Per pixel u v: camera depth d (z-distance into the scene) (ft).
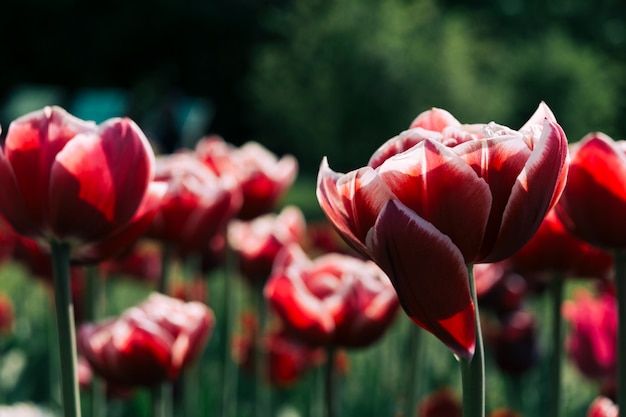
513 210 1.88
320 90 29.01
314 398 4.66
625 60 46.06
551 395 2.76
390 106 28.84
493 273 3.56
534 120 2.01
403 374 4.90
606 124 36.94
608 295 3.71
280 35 43.73
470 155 1.90
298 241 4.41
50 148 2.23
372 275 3.19
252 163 4.03
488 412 4.77
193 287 4.55
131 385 2.92
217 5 44.11
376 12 29.40
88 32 42.93
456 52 29.27
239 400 5.23
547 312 6.39
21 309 6.86
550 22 46.03
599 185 2.24
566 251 2.68
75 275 4.18
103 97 32.94
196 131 30.32
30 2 41.68
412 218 1.84
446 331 1.90
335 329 3.05
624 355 2.29
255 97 30.83
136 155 2.24
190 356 2.95
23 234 2.26
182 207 3.34
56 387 4.72
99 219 2.24
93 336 2.91
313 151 29.45
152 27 43.32
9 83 42.88
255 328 4.18
